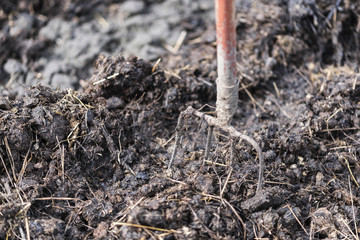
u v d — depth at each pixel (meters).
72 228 1.85
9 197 1.86
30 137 2.02
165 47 3.14
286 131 2.29
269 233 1.84
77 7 3.48
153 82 2.43
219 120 1.86
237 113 2.56
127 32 3.32
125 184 2.05
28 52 3.14
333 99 2.40
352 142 2.27
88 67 3.05
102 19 3.44
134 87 2.38
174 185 1.97
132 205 1.90
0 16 3.36
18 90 2.84
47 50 3.20
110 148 2.11
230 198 1.93
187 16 3.42
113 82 2.35
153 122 2.32
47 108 2.06
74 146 2.04
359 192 2.07
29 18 3.38
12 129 1.97
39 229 1.78
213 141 2.26
